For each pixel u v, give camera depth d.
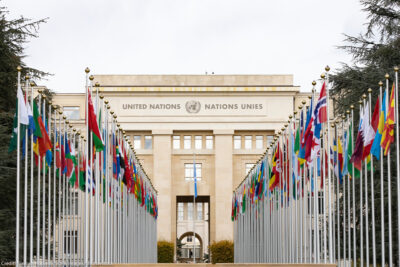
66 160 30.66
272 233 45.22
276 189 44.19
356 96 42.41
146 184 54.97
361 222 31.19
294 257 40.84
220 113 82.69
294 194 37.81
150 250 59.38
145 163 82.25
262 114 82.75
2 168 37.81
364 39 44.75
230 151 81.94
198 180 82.62
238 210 64.06
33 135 27.58
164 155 81.75
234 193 68.81
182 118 82.38
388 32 43.44
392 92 26.98
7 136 37.69
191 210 117.06
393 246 41.06
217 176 81.44
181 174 82.69
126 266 31.58
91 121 30.70
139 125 82.12
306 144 31.67
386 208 41.38
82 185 33.22
